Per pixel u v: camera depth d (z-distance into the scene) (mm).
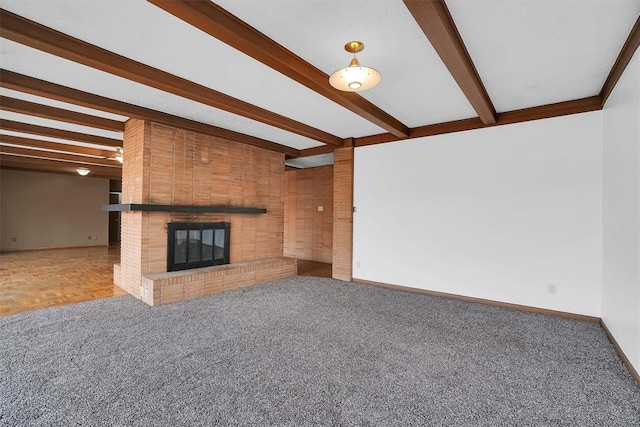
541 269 3658
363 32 2250
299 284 4961
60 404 1806
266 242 5543
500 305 3910
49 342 2637
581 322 3320
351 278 5328
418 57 2609
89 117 4035
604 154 3219
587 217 3396
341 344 2693
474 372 2248
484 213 4062
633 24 2148
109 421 1672
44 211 8922
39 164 7379
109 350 2506
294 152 6023
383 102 3652
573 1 1932
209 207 4477
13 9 1990
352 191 5379
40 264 6457
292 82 3096
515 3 1945
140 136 3975
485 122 3893
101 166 7840
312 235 7586
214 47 2447
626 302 2424
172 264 4223
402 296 4340
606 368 2326
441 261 4395
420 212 4605
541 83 3092
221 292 4367
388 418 1737
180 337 2785
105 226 9969
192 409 1787
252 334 2879
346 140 5395
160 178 4082
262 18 2088
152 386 2008
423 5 1792
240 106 3602
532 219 3725
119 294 4191
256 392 1963
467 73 2598
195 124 4312
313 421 1704
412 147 4711
